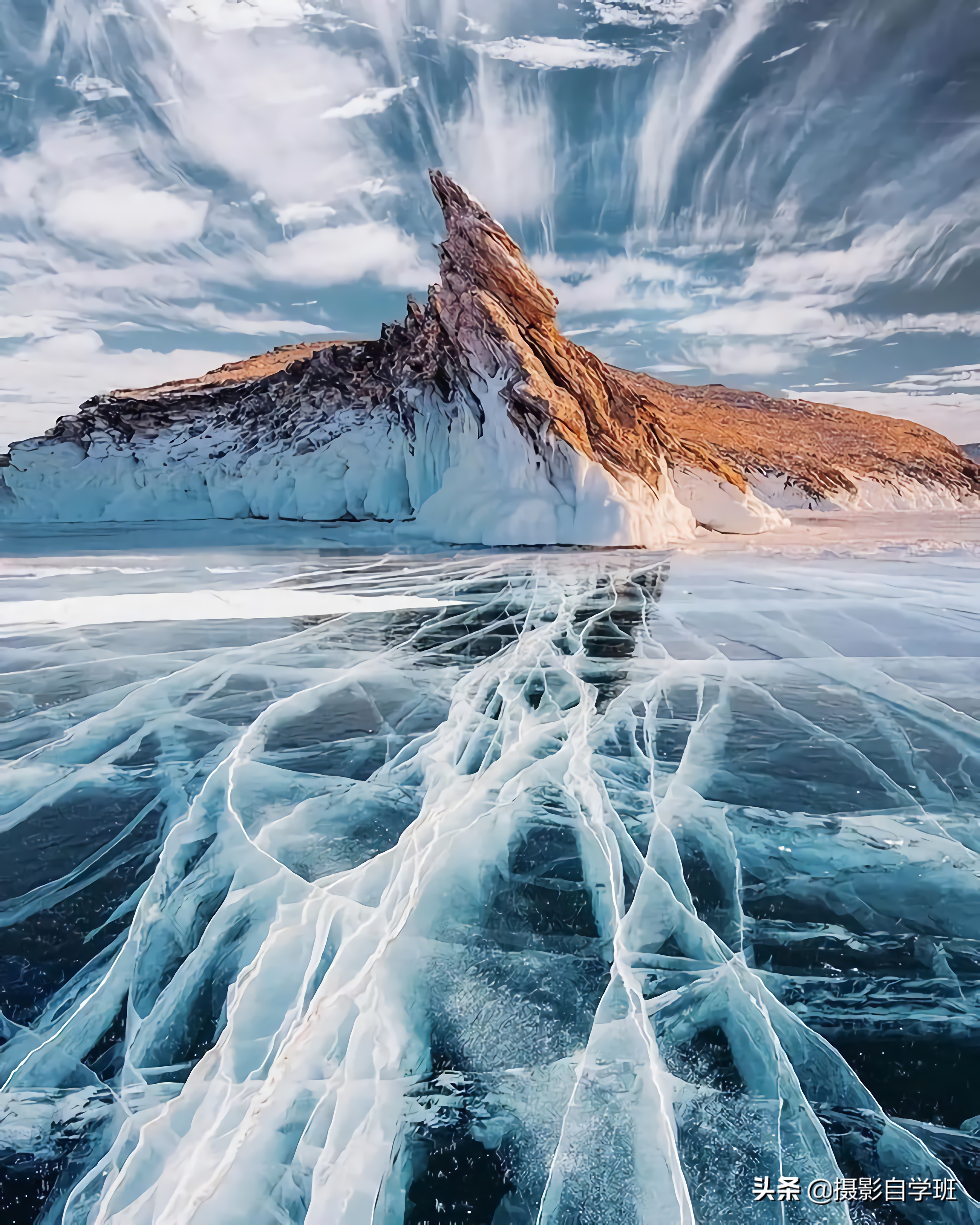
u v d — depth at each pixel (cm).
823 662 501
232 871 249
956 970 205
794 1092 166
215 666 496
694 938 217
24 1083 169
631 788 311
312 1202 142
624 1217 139
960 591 779
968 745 363
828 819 288
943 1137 156
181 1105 163
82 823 286
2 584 832
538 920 224
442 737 367
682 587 802
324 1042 178
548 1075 170
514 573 916
